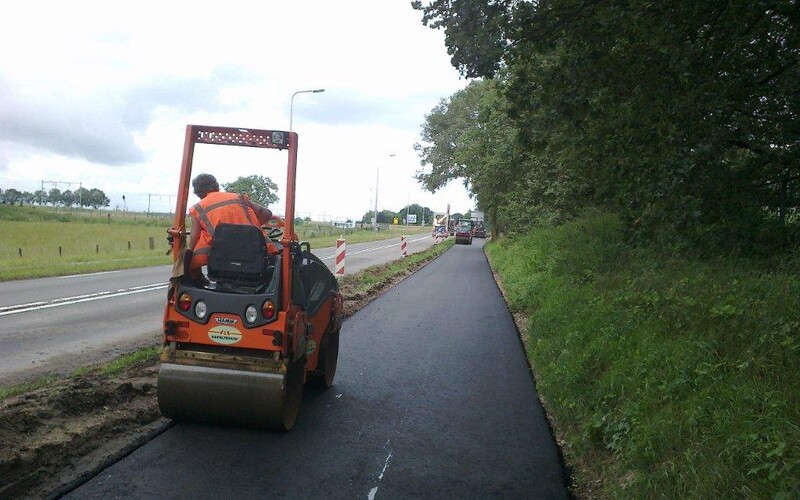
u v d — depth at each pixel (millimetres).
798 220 10367
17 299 14062
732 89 8766
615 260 13375
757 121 9789
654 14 8000
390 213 158000
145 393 6730
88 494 4441
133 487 4578
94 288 16672
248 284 5969
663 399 5621
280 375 5648
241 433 5852
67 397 6043
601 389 6457
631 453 4977
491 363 9398
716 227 10016
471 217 88562
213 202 5996
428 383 8094
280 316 5652
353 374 8422
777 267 8148
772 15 8391
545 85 9289
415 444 5809
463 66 9000
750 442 4230
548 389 7520
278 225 6445
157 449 5344
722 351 6062
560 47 9562
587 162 10289
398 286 20359
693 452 4516
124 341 9836
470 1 8352
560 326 10078
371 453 5520
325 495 4613
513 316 14641
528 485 4992
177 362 5762
